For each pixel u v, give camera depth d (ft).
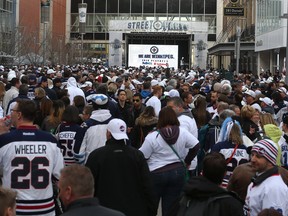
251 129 28.86
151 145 24.94
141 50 209.26
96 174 21.13
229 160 24.35
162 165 24.90
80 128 27.43
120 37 213.66
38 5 228.02
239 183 19.72
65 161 27.48
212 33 271.08
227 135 24.81
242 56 187.93
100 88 38.55
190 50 220.02
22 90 37.86
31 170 19.88
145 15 274.98
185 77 98.73
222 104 32.86
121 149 21.33
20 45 159.84
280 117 42.19
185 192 16.17
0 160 19.94
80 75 71.82
